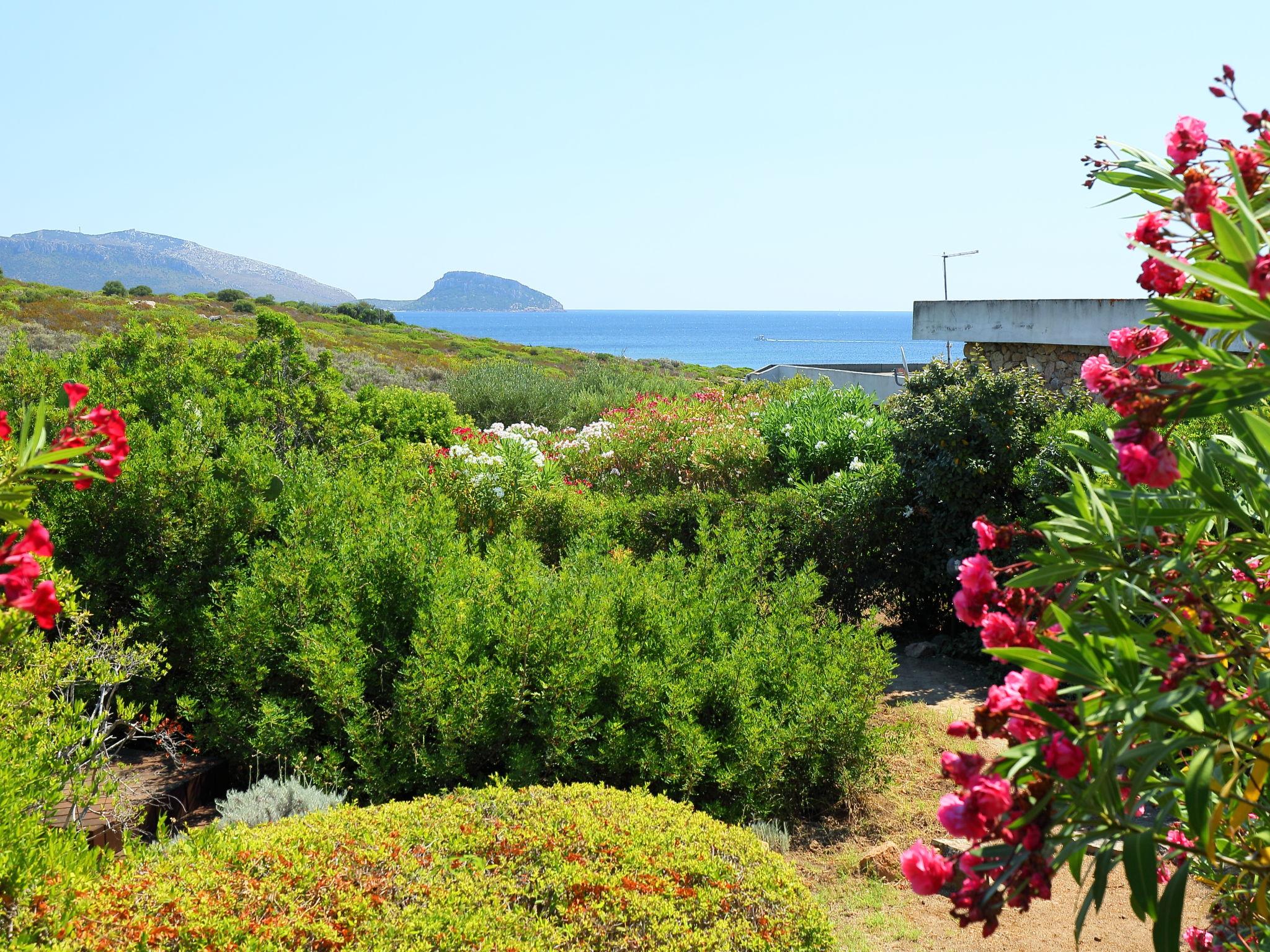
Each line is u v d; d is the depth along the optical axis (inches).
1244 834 79.0
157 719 188.1
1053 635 72.4
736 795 203.3
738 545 293.0
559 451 500.4
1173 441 76.0
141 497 238.8
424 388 1079.0
